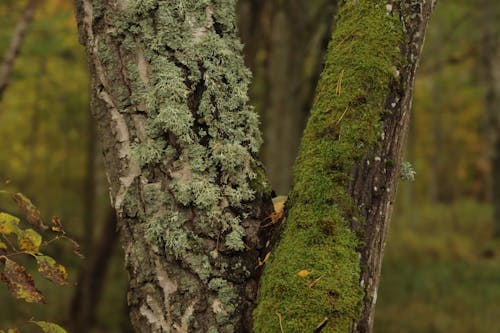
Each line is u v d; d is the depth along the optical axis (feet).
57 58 29.09
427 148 96.17
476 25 37.86
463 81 53.31
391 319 26.71
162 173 6.84
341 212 6.70
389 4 6.91
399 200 84.43
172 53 6.85
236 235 6.82
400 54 6.84
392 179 6.81
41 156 44.11
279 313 6.59
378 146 6.77
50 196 43.88
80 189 44.19
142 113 6.86
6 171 42.52
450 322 26.13
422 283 32.99
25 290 6.63
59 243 24.38
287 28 22.41
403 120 6.86
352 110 6.80
